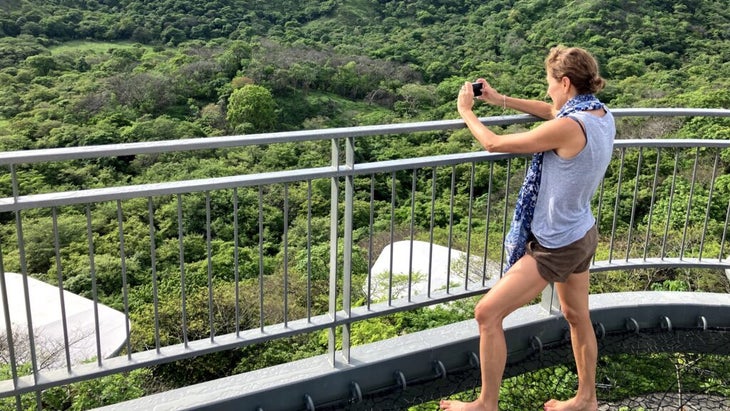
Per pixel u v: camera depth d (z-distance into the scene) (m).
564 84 1.84
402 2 61.44
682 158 16.47
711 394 2.42
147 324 8.03
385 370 2.28
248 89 38.97
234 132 38.19
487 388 1.91
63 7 57.94
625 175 16.30
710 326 2.75
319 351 7.04
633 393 2.41
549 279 1.85
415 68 45.75
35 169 25.95
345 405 2.21
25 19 53.31
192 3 60.38
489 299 1.86
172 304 8.62
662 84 33.94
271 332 2.08
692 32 44.66
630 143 2.52
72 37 54.44
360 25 59.03
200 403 2.03
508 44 47.25
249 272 15.81
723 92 30.02
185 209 20.50
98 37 55.41
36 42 49.81
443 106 39.47
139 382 4.79
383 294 8.16
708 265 2.72
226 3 61.16
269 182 1.94
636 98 31.34
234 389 2.09
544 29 47.78
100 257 16.28
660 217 13.44
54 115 35.03
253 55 46.00
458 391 2.30
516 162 14.59
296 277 11.02
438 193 21.66
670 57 40.50
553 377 2.48
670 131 16.86
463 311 5.69
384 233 17.16
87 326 7.46
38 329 7.14
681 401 2.38
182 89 40.97
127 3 60.44
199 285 11.81
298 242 19.27
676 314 2.73
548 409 2.17
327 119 40.31
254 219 20.94
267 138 1.82
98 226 19.48
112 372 1.88
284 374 2.17
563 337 2.62
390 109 41.97
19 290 8.36
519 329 2.50
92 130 33.47
